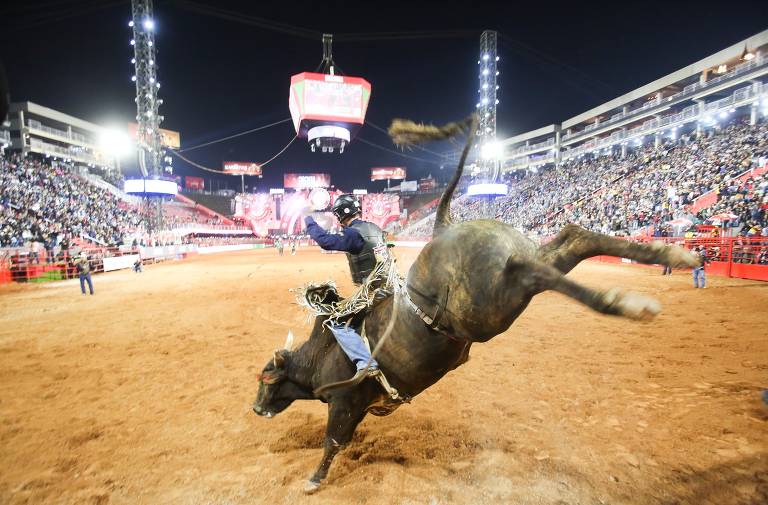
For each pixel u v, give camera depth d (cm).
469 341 306
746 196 2311
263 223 7450
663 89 4931
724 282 1622
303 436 483
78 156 6122
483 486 370
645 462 396
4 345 912
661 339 830
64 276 2288
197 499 368
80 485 397
